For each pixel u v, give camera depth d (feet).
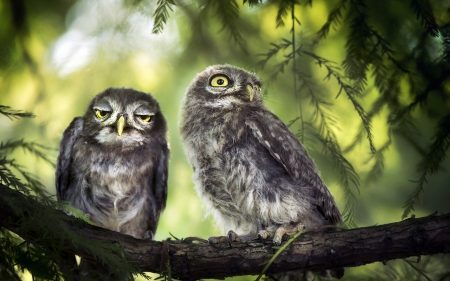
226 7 29.45
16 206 22.66
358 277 29.78
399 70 30.17
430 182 43.80
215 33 39.60
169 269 25.32
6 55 37.99
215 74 35.45
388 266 30.60
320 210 31.58
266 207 30.27
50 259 22.74
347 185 31.30
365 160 37.86
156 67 41.11
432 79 29.96
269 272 26.84
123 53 40.42
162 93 41.75
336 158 31.83
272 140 30.99
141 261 26.53
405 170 42.70
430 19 27.02
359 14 28.37
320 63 30.30
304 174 30.96
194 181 32.50
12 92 40.01
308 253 26.20
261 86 36.27
